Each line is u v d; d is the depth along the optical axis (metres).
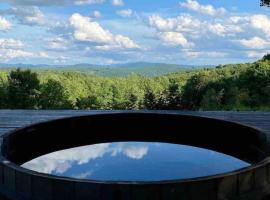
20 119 4.50
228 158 2.15
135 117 2.67
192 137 2.52
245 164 2.04
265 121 4.36
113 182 1.23
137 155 2.22
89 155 2.21
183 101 28.61
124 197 1.22
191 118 2.54
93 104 24.78
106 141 2.54
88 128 2.54
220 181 1.28
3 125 4.17
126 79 52.19
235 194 1.32
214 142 2.36
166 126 2.63
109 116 2.61
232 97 22.39
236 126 2.24
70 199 1.26
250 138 2.11
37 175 1.31
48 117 4.63
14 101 18.45
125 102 33.88
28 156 2.07
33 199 1.33
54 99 18.91
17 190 1.39
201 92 29.64
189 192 1.24
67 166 2.00
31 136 2.15
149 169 1.97
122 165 2.03
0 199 1.46
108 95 41.31
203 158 2.16
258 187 1.41
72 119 2.45
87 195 1.24
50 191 1.29
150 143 2.53
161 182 1.22
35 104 18.64
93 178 1.83
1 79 24.61
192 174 1.88
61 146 2.35
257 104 18.81
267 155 1.77
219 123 2.37
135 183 1.22
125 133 2.64
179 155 2.24
